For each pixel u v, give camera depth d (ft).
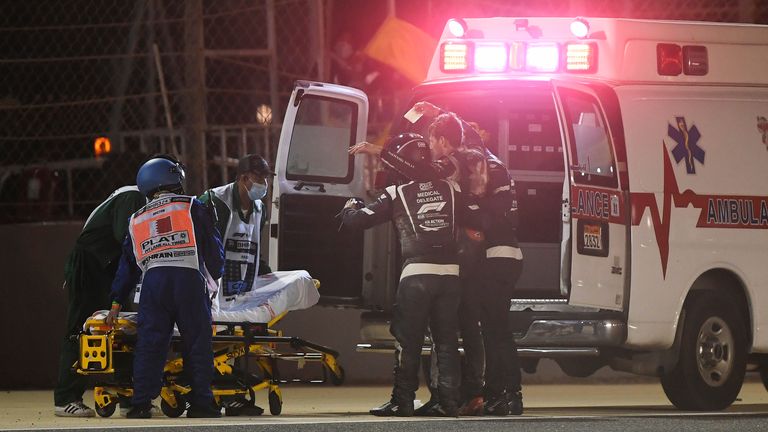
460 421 94.63
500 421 94.89
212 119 156.76
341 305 123.24
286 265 122.21
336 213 123.75
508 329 107.24
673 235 113.09
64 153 154.81
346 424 90.53
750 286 116.47
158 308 100.27
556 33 119.96
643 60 116.98
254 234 109.81
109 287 109.81
